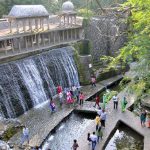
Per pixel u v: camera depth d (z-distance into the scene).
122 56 9.70
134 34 9.51
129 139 18.33
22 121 20.09
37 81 23.67
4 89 20.44
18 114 21.22
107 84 28.30
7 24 26.06
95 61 30.84
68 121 21.11
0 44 23.23
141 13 8.72
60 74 26.36
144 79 8.97
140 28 8.95
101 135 17.33
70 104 23.03
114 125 19.12
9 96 20.73
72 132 19.38
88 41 29.25
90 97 24.75
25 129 16.88
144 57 8.67
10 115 20.58
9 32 23.44
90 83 28.47
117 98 21.81
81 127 20.14
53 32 26.72
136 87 9.03
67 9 28.44
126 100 21.66
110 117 20.33
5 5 32.84
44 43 25.75
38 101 23.50
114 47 32.50
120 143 17.88
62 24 29.55
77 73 28.34
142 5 8.50
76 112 22.20
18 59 22.95
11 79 21.17
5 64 21.17
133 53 9.38
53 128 18.97
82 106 22.61
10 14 23.02
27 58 23.48
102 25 30.56
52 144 17.73
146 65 8.77
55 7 39.22
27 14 23.42
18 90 21.64
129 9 9.29
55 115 21.02
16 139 17.05
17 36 22.53
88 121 21.19
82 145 16.91
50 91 24.98
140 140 18.14
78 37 29.78
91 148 16.48
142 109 19.97
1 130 17.16
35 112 21.81
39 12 24.50
